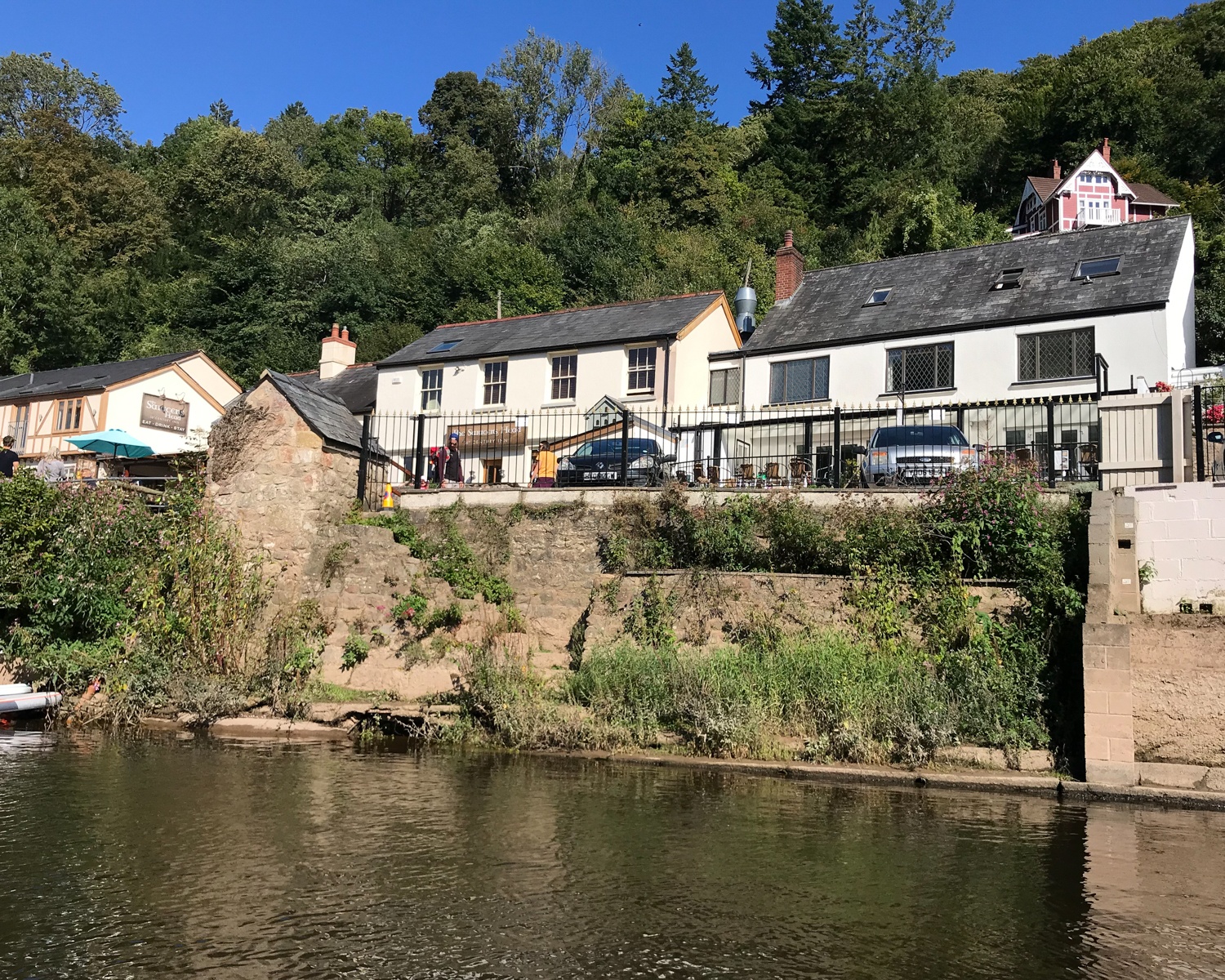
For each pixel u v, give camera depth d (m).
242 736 13.09
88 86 66.94
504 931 6.62
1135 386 22.00
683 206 55.34
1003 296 25.00
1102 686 10.80
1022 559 12.62
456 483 19.06
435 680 14.16
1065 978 6.02
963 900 7.29
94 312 47.28
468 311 46.06
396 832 8.78
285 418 15.66
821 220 57.25
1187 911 7.09
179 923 6.68
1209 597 11.71
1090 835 8.94
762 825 9.16
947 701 11.63
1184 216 25.20
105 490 16.39
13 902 7.02
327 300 49.97
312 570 15.29
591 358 26.78
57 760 11.52
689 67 70.75
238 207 60.50
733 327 29.48
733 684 12.24
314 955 6.21
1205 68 64.38
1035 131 59.25
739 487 15.20
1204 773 10.33
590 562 15.10
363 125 78.62
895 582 12.98
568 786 10.56
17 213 48.06
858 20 68.00
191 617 14.66
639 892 7.38
